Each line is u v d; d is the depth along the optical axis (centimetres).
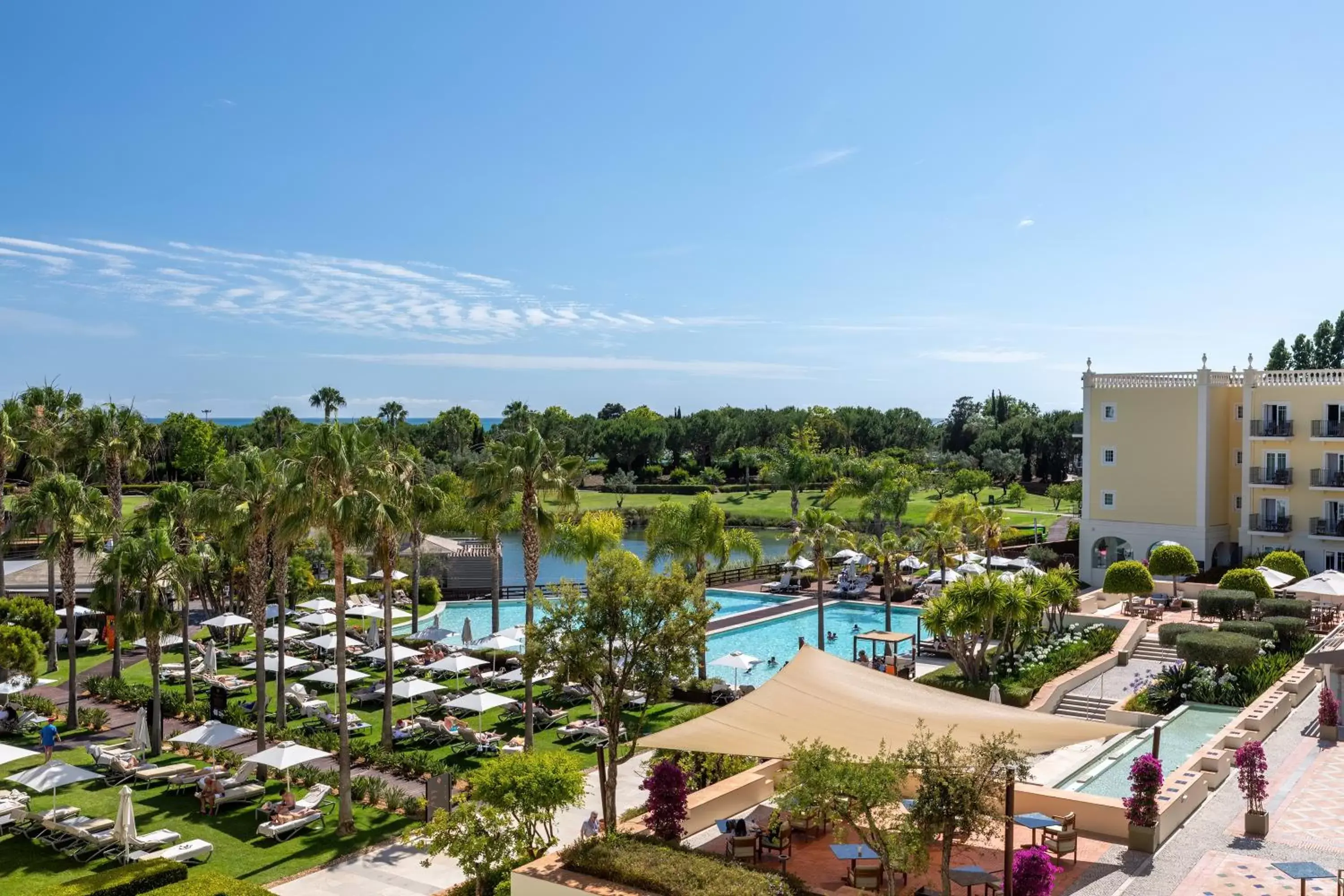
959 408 16200
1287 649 3666
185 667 3556
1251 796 2038
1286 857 1903
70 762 2866
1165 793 2109
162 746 3012
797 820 2023
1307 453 4984
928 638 4716
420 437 13888
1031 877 1545
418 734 3198
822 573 4303
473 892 1928
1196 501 5291
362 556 5316
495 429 13638
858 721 1925
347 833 2373
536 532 3161
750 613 5294
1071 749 2858
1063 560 5944
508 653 4222
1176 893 1738
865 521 8625
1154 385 5406
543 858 1762
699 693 3641
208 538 4453
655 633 1966
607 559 2023
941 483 11706
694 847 1931
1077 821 2056
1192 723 3112
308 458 2477
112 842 2230
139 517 4012
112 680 3612
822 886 1769
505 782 1930
